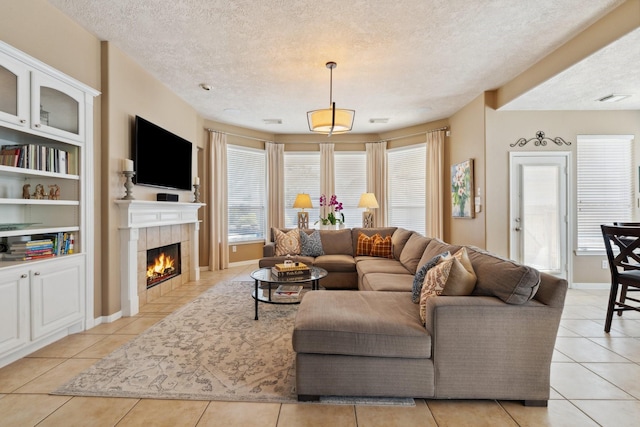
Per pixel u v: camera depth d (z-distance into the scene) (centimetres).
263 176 660
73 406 173
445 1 247
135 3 251
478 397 175
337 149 672
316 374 176
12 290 215
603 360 230
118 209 322
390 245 444
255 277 320
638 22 239
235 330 284
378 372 176
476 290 197
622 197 446
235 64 356
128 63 338
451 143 552
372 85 419
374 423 161
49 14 253
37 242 241
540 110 441
